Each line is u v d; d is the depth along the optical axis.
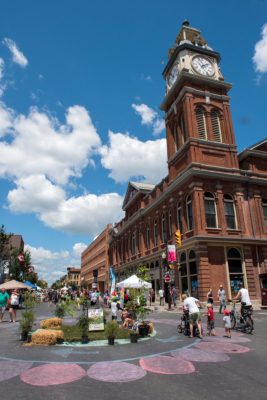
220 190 27.06
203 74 30.89
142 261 38.62
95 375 7.39
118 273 52.69
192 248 25.86
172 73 32.69
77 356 9.37
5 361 8.82
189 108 28.94
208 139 28.91
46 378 7.19
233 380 6.93
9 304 18.92
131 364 8.36
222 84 30.92
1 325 17.25
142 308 13.44
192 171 26.30
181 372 7.57
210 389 6.37
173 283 28.16
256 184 28.77
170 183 31.38
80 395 6.07
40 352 9.99
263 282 25.28
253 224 27.47
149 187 43.91
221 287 20.91
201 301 23.70
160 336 12.59
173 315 20.89
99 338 12.05
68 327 15.07
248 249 26.41
